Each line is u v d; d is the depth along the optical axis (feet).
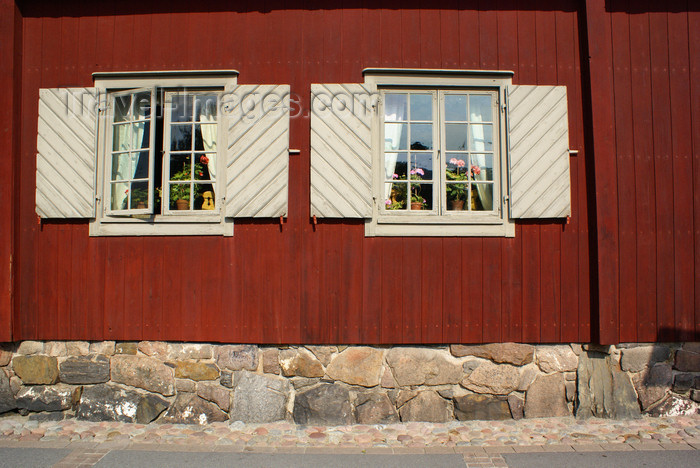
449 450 11.61
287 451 11.59
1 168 13.98
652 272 13.96
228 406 13.62
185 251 13.97
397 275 13.83
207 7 14.42
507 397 13.74
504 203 13.96
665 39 14.35
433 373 13.75
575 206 14.05
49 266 14.12
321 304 13.79
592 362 13.89
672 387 13.87
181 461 11.00
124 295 14.01
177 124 14.40
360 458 11.16
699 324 13.92
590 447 11.69
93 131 14.15
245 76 14.24
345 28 14.32
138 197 14.14
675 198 14.08
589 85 14.05
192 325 13.84
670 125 14.20
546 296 13.92
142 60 14.39
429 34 14.33
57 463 10.88
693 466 10.64
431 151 14.24
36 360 14.03
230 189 13.85
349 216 13.75
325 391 13.55
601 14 14.10
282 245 13.88
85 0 14.51
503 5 14.40
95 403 13.78
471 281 13.88
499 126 14.24
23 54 14.49
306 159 14.06
